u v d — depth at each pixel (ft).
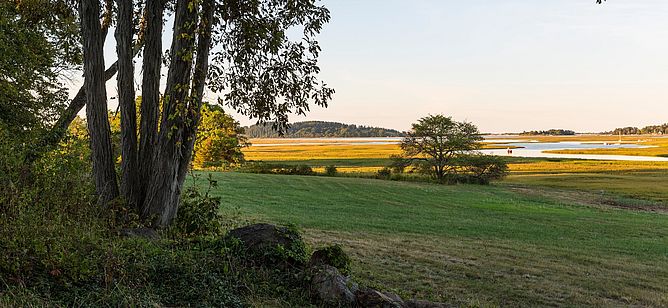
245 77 35.78
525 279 37.04
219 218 30.45
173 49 29.43
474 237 65.21
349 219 77.66
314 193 127.75
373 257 41.45
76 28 43.11
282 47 34.88
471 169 212.02
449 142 211.82
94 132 29.45
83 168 30.68
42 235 18.28
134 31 33.68
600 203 141.28
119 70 30.42
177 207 29.94
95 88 29.53
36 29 52.80
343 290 20.71
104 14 35.42
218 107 36.76
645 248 62.34
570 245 61.87
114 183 29.53
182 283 19.20
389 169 220.84
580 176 237.25
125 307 16.10
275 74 35.58
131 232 25.05
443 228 73.15
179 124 29.19
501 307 28.91
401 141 225.56
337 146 609.42
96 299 16.30
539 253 51.93
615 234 76.95
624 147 601.21
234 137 210.79
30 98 56.80
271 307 19.11
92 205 24.90
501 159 211.61
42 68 58.23
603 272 42.70
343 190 141.08
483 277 36.65
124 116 29.94
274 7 34.76
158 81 30.55
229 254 22.79
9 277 16.03
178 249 23.08
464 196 144.25
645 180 216.33
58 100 61.82
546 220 93.09
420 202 120.16
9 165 22.93
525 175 247.91
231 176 163.32
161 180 28.86
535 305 29.86
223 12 32.55
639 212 123.44
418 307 22.70
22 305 14.26
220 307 18.12
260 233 25.14
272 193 120.06
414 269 37.35
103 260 18.67
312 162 313.73
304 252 24.71
